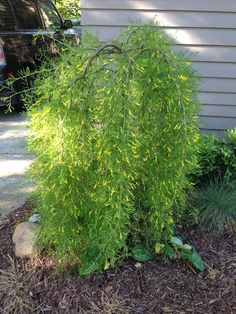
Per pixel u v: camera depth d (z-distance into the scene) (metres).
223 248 3.00
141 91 2.22
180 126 2.29
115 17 3.80
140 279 2.65
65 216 2.49
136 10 3.78
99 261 2.68
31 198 3.47
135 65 2.18
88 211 2.56
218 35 3.81
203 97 3.99
